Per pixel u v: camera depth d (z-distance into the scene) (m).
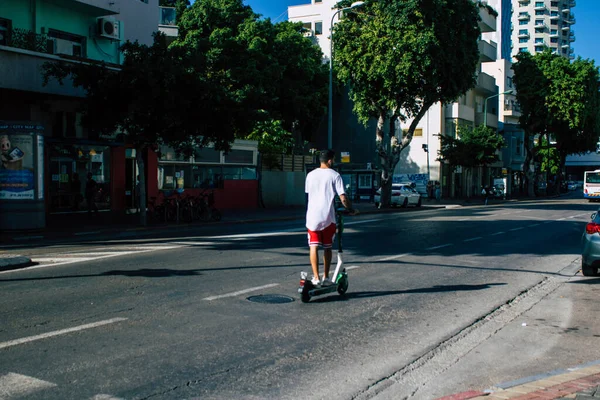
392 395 4.73
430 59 31.16
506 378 5.20
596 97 62.31
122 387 4.66
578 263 12.62
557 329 7.01
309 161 38.94
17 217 17.50
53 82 20.61
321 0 61.97
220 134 21.59
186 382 4.83
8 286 8.77
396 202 37.84
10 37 20.39
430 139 52.78
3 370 4.99
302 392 4.71
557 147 70.06
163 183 28.95
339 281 8.45
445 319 7.35
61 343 5.82
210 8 41.94
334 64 35.31
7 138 17.36
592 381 4.87
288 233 18.41
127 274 9.97
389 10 31.97
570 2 166.00
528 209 36.22
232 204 32.91
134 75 18.89
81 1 22.66
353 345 6.10
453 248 14.77
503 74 69.69
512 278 10.55
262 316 7.17
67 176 23.81
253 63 38.62
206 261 11.65
